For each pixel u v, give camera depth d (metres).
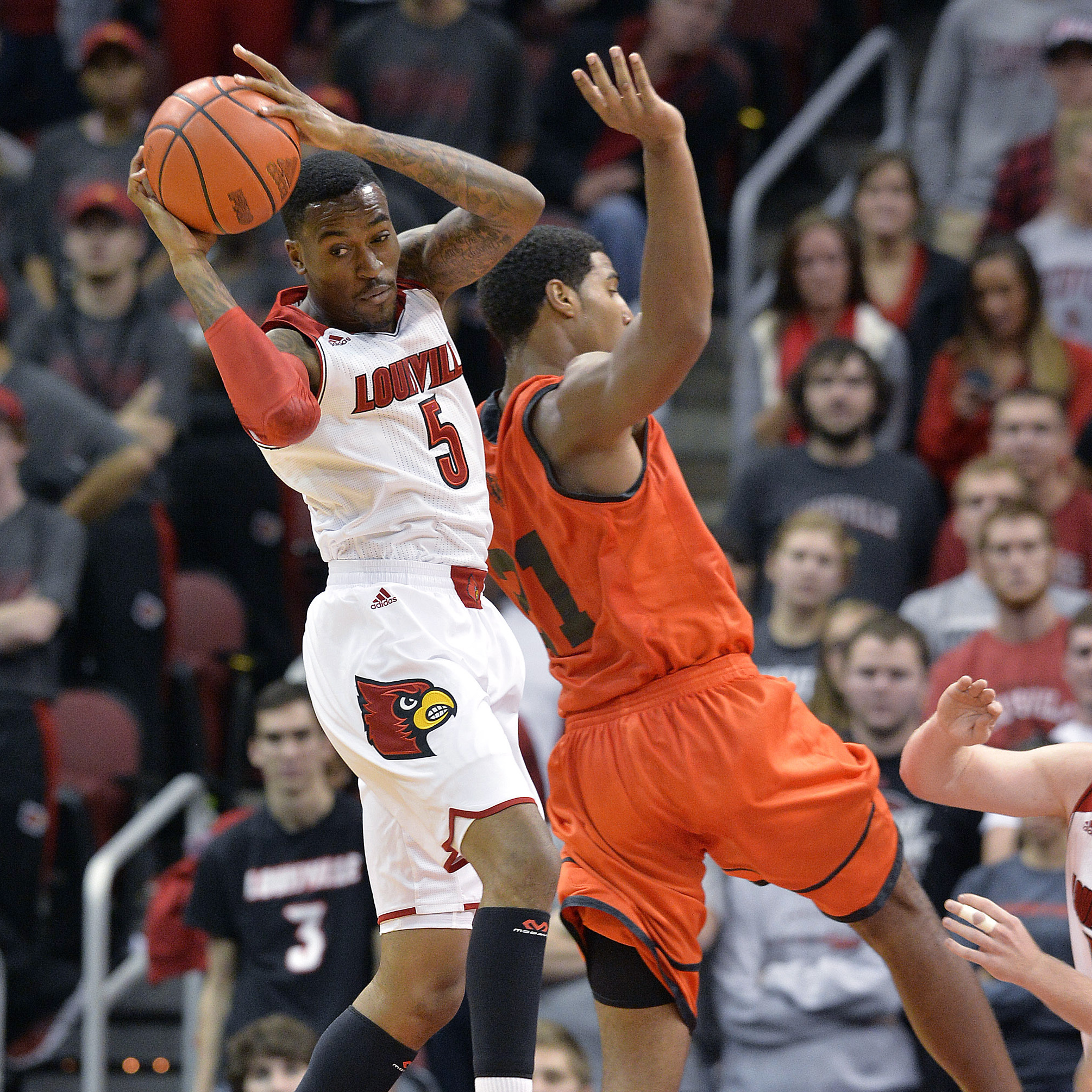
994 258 24.47
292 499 27.64
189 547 27.83
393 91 29.53
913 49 39.69
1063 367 24.72
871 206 26.28
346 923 19.34
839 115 37.97
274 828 19.73
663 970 11.24
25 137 37.19
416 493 10.61
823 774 11.02
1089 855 10.88
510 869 10.05
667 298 10.12
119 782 24.06
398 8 29.98
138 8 39.09
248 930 19.48
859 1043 17.52
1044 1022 16.73
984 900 10.43
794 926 17.97
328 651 10.69
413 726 10.37
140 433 25.45
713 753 11.04
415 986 10.95
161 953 20.45
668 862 11.37
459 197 10.68
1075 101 27.88
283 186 10.01
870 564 22.56
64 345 26.17
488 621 10.98
